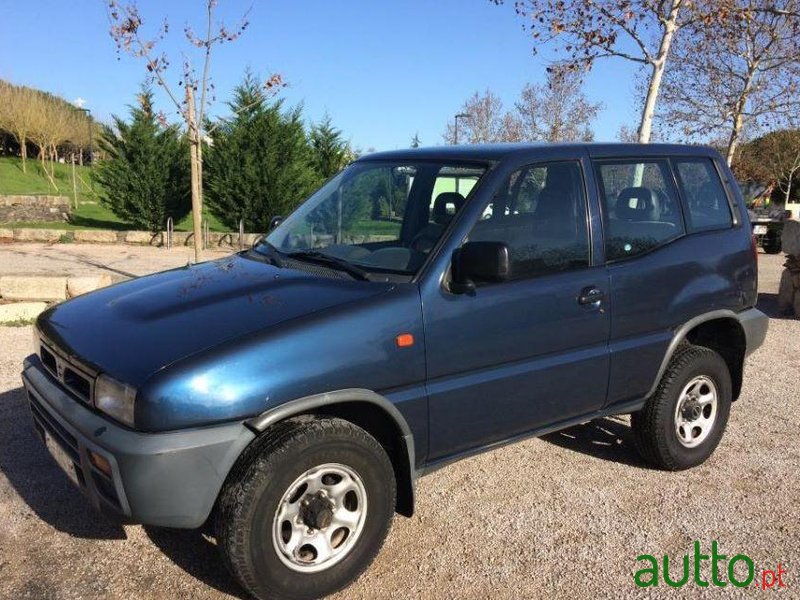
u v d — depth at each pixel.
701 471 4.42
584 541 3.56
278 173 18.94
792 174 31.56
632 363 3.98
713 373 4.39
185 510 2.68
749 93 16.22
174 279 3.67
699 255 4.23
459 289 3.25
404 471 3.25
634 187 4.07
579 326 3.70
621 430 5.05
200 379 2.67
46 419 3.16
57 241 18.42
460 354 3.28
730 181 4.62
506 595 3.11
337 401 2.92
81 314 3.39
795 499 4.06
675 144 4.41
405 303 3.11
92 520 3.59
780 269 14.78
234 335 2.82
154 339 2.88
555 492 4.09
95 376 2.83
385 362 3.04
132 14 9.04
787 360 7.08
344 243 3.79
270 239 4.14
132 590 3.05
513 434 3.64
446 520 3.74
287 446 2.76
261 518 2.73
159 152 19.27
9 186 44.47
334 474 2.95
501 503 3.94
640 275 3.93
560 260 3.66
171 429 2.63
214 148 19.11
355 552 3.03
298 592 2.88
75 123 53.34
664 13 10.15
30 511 3.65
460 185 3.56
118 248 17.45
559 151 3.79
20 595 2.99
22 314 7.58
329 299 3.07
